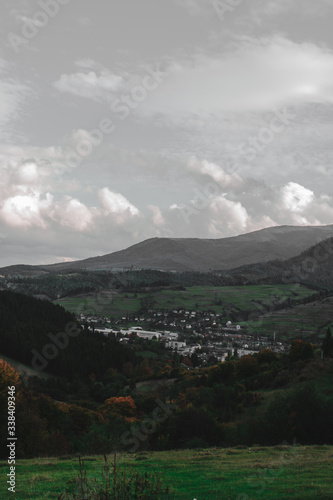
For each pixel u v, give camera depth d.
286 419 35.81
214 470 21.72
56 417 48.75
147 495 11.40
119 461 25.62
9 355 135.62
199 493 16.17
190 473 21.02
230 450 30.23
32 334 149.12
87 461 25.72
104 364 145.12
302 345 83.19
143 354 174.62
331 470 20.91
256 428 36.81
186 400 59.53
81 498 11.28
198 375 105.44
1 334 139.25
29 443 35.00
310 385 37.66
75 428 52.38
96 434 37.03
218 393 63.03
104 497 11.26
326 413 35.16
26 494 16.16
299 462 23.70
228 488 17.09
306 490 16.42
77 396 106.75
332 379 60.59
